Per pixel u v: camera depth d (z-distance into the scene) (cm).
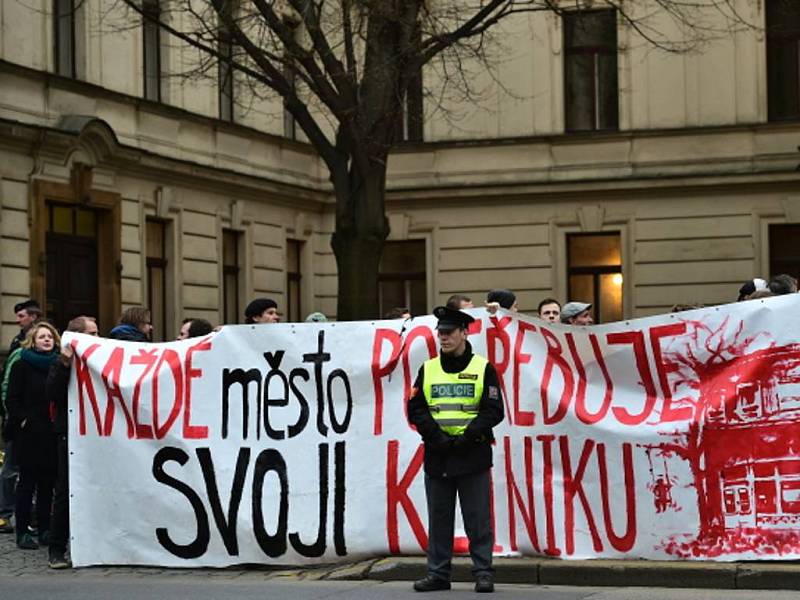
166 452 1167
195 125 2803
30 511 1287
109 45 2558
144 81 2683
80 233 2486
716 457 1061
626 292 3130
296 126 3231
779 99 3058
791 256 3058
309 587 1053
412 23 2161
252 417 1155
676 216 3097
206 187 2841
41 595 1027
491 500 1098
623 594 995
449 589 1029
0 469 1561
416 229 3259
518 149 3178
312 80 2200
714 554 1056
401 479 1123
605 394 1093
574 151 3150
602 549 1080
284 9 2791
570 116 3183
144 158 2603
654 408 1080
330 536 1131
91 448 1183
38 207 2322
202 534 1156
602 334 1096
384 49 2139
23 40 2322
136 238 2611
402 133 3253
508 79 3189
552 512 1091
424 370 1028
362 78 2191
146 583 1088
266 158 3067
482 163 3200
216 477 1156
